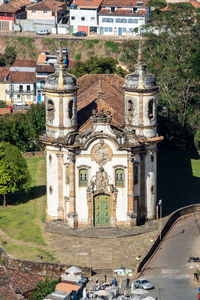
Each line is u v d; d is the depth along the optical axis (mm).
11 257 153625
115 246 159000
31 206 179750
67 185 166750
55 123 166000
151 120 167500
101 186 164500
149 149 167125
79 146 162500
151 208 169500
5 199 179750
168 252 156000
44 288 136250
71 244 160000
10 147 182875
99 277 146000
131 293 138375
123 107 180125
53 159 166875
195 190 189625
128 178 164500
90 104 175875
